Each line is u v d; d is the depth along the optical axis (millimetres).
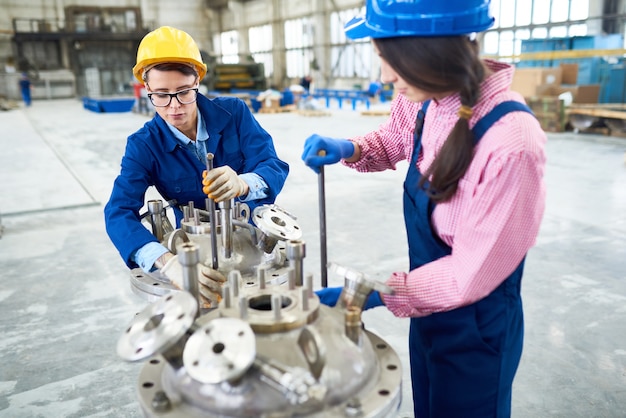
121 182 1395
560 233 3480
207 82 15914
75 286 2801
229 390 697
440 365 1075
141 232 1263
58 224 3934
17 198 4680
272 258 1196
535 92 8266
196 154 1511
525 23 11539
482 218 861
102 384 1950
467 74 811
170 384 772
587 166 5523
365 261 3064
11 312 2510
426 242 1034
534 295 2592
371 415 706
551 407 1789
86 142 8289
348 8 15984
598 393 1857
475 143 882
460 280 887
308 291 844
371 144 1255
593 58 8656
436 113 978
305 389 642
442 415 1113
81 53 19625
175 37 1296
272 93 12562
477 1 805
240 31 21672
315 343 714
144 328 762
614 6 9883
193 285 849
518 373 1977
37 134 9391
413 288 927
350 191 4738
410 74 827
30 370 2037
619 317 2373
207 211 1359
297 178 5328
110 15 20000
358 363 771
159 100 1331
